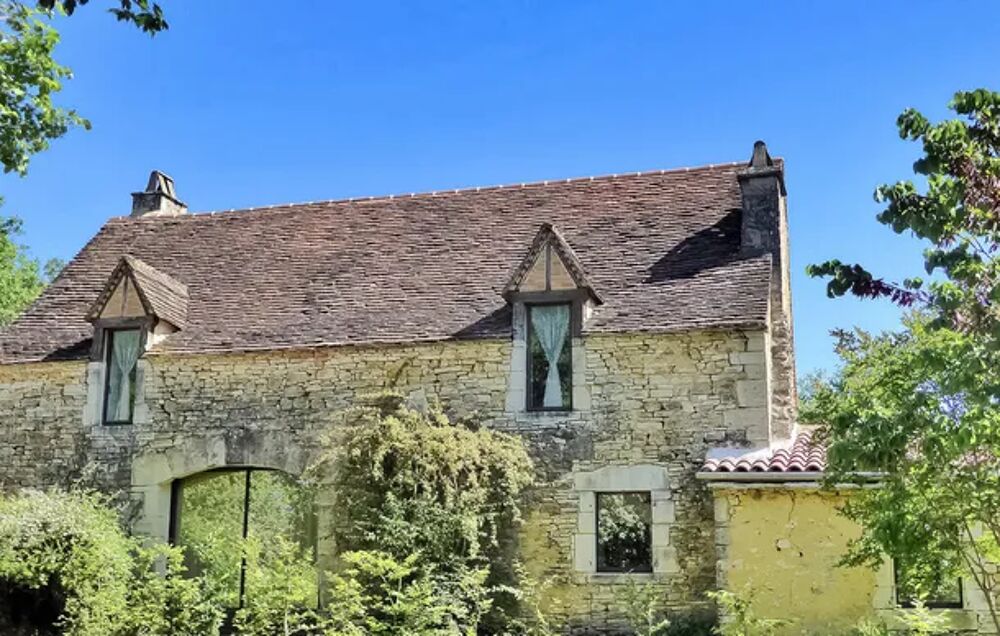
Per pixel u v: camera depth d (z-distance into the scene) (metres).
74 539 13.21
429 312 14.62
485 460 12.91
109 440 14.91
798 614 11.53
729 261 14.20
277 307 15.62
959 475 7.94
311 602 13.41
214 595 12.60
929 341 8.48
